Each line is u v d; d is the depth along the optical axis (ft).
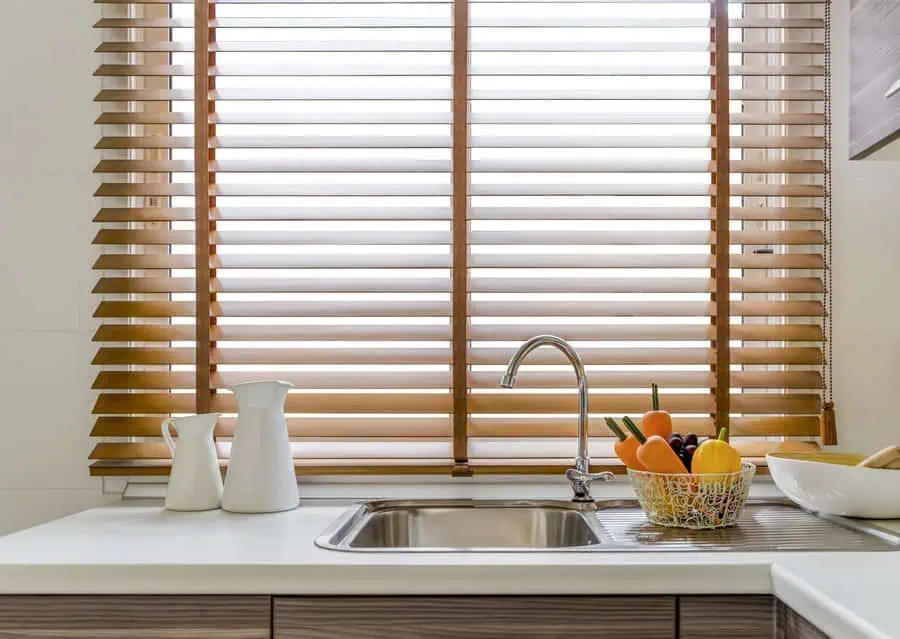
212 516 5.74
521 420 6.70
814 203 6.89
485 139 6.67
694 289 6.61
